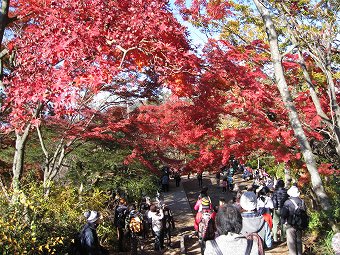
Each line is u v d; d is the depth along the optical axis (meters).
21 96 5.26
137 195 12.31
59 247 6.19
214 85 6.90
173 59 5.73
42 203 6.29
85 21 5.48
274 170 16.30
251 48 8.76
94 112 8.98
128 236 9.58
